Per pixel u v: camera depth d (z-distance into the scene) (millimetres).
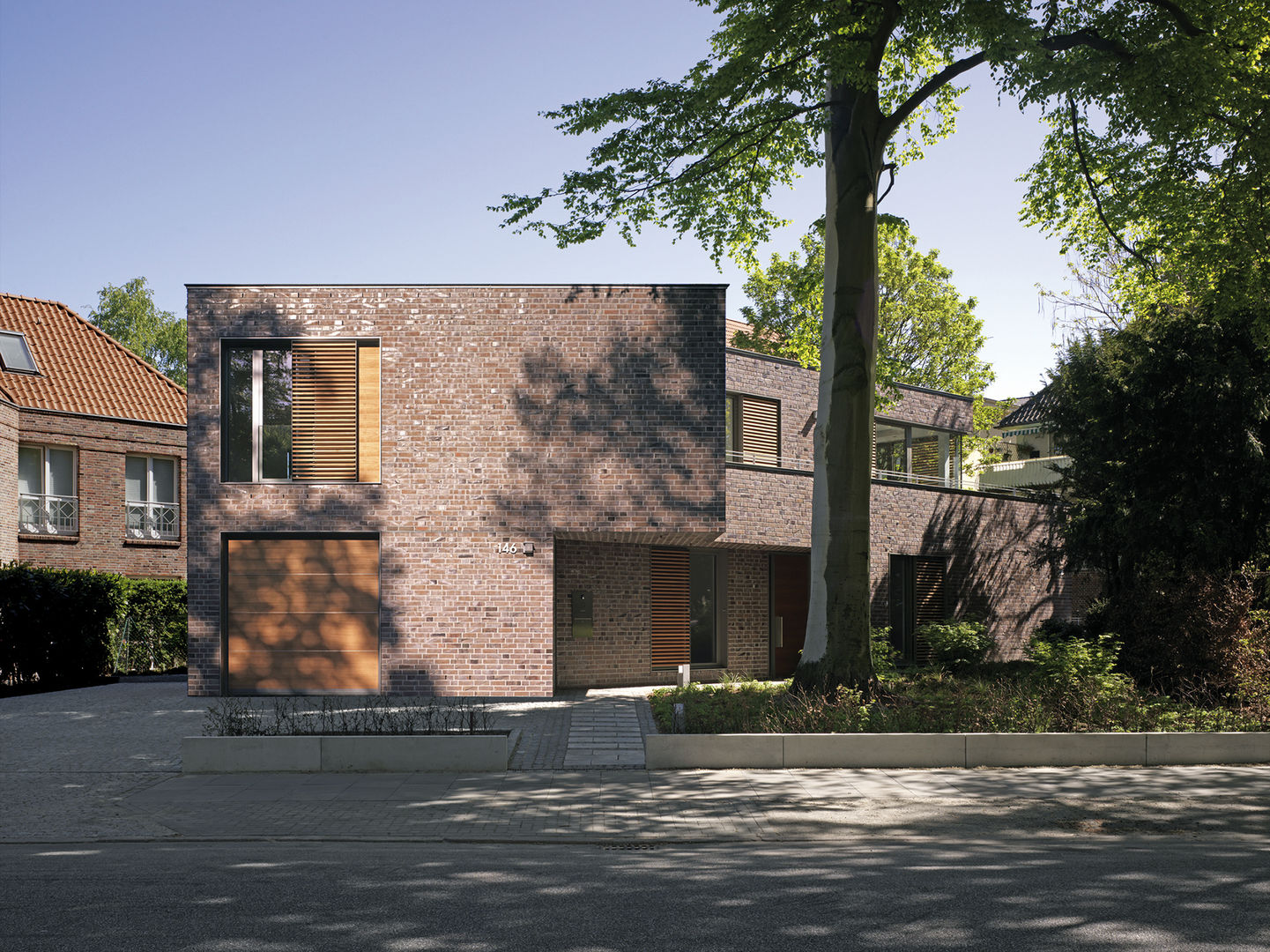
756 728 12227
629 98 16047
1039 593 27250
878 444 25234
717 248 20188
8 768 11055
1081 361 20125
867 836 8281
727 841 8164
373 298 17438
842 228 15453
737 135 16812
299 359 17469
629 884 6598
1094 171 18984
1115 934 5473
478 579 17156
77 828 8555
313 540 17266
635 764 10969
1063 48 15352
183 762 10742
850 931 5551
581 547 19984
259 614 17156
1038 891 6340
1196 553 17688
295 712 13930
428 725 11789
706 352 17516
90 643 20250
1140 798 9547
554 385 17406
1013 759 10977
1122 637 17078
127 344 48094
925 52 19344
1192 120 15188
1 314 27734
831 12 13625
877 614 22922
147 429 27578
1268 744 11125
